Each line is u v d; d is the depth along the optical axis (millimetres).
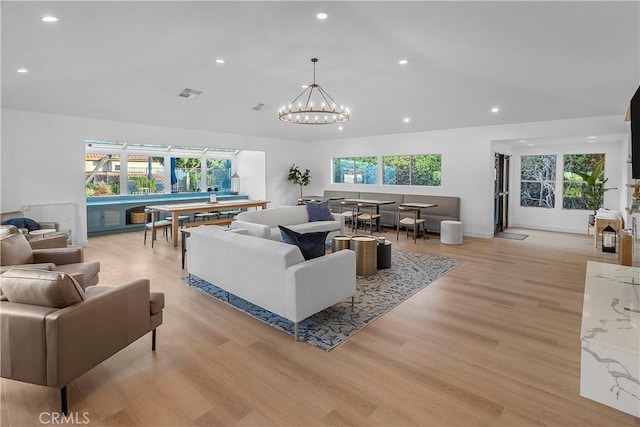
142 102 6164
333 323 3273
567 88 5160
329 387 2305
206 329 3148
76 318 2053
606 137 7273
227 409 2090
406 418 2012
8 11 3150
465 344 2873
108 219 7840
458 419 2004
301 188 10664
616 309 2418
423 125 7875
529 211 9148
